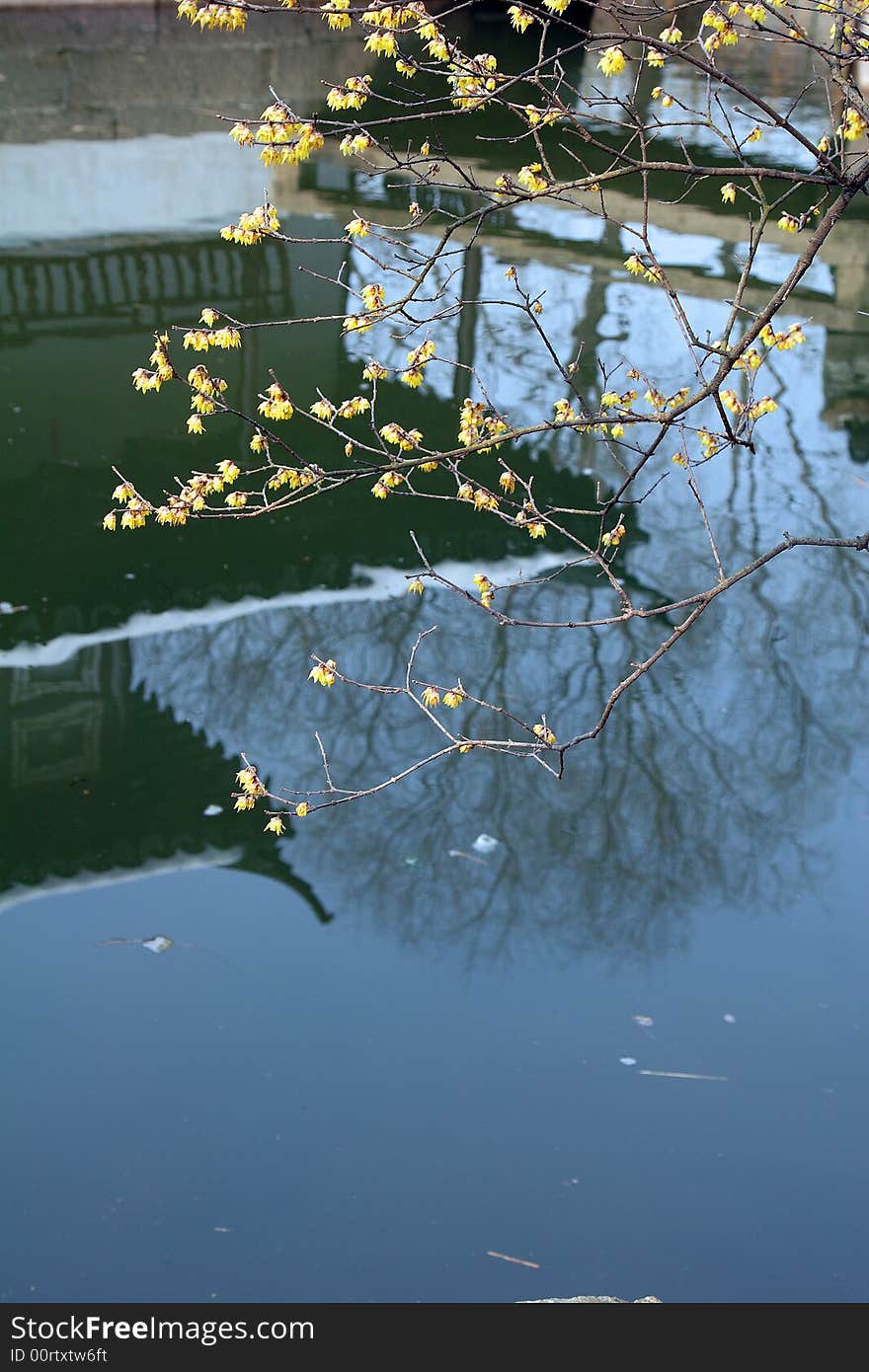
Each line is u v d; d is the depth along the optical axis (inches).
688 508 325.7
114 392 387.9
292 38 792.3
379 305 128.2
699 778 237.6
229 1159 164.2
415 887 212.1
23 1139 166.4
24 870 213.0
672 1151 166.2
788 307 417.4
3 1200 158.4
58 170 519.8
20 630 273.1
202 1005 188.2
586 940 201.8
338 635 278.4
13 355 411.5
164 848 218.8
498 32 797.9
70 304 440.8
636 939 201.9
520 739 249.1
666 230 474.3
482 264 447.2
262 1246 153.3
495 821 227.1
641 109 612.7
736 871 217.0
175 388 393.4
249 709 255.3
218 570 300.2
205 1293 147.5
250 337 420.5
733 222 466.6
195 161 532.1
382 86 637.9
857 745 245.8
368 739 248.8
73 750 243.3
